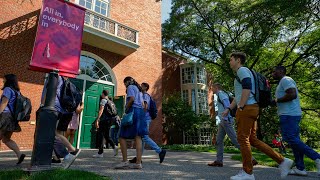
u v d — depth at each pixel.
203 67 22.64
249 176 3.27
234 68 3.82
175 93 19.80
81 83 10.87
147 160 5.78
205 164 5.40
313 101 20.73
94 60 11.68
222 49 20.77
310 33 17.92
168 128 18.23
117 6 13.16
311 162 5.81
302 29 17.50
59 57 4.20
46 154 3.46
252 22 16.31
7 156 6.05
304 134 25.50
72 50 4.41
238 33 20.03
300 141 3.99
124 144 4.40
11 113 4.47
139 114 4.45
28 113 4.74
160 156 5.20
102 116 6.41
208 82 24.08
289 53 18.98
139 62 13.58
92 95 11.14
